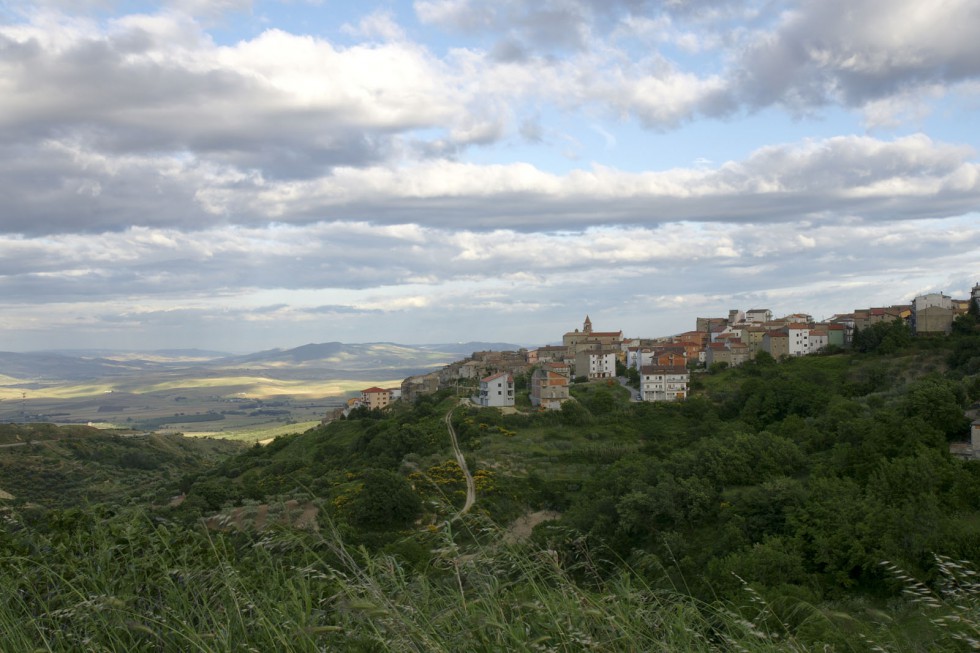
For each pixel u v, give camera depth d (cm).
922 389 5991
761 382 9738
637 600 811
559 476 7081
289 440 13625
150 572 906
